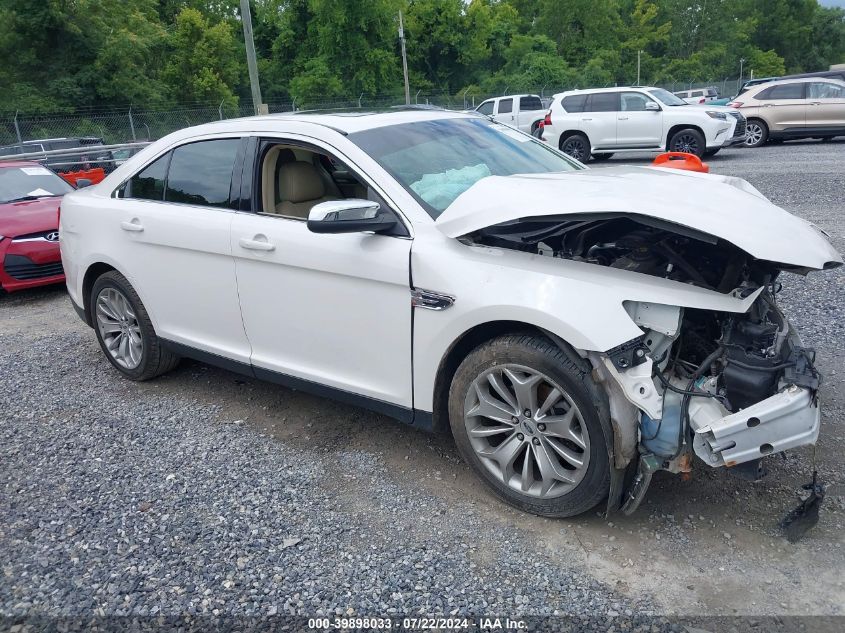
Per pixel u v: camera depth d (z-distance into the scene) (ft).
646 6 235.20
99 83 106.22
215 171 13.17
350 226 9.91
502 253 9.70
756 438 8.29
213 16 155.94
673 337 8.87
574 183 10.19
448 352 10.10
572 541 9.43
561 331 8.77
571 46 212.64
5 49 101.76
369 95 144.36
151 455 12.42
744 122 55.26
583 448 9.12
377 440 12.59
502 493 10.18
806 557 8.80
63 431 13.56
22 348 18.92
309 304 11.64
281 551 9.54
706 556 8.95
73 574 9.27
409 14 164.35
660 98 53.31
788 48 271.08
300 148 11.96
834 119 55.98
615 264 9.46
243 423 13.53
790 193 33.06
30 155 39.78
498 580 8.76
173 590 8.88
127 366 15.69
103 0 108.78
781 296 18.89
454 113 14.12
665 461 8.96
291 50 152.35
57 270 24.52
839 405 12.53
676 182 10.54
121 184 15.07
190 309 13.75
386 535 9.78
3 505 11.00
